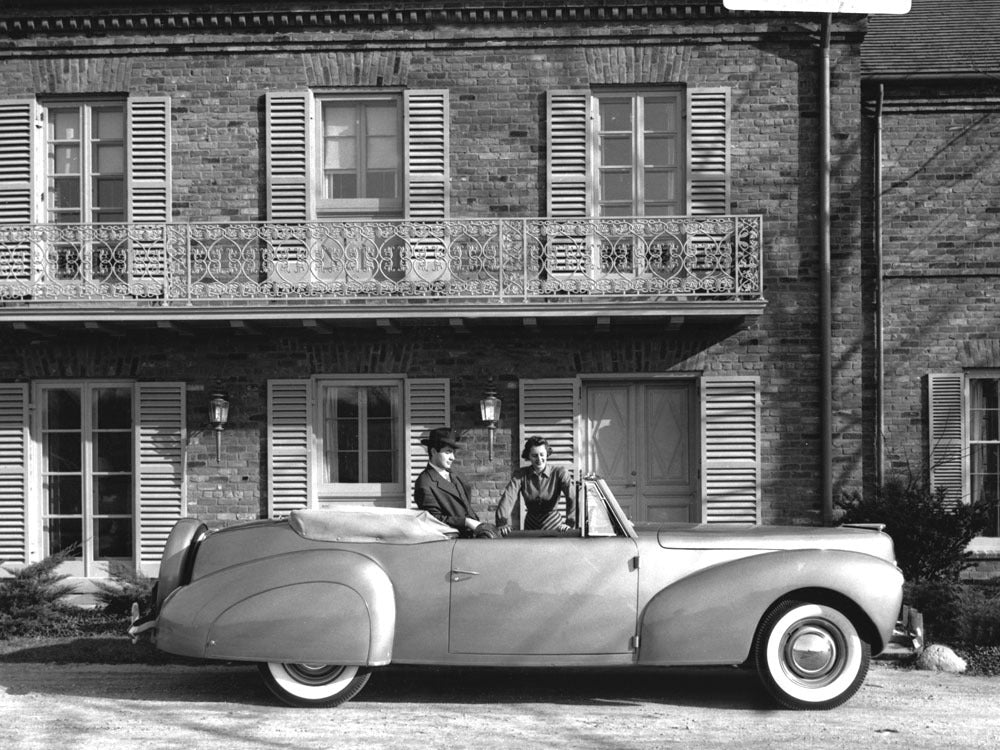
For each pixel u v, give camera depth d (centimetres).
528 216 1227
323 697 711
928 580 1080
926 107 1276
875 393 1273
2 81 1248
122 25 1240
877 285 1270
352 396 1246
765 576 697
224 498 1224
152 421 1229
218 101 1241
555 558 707
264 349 1226
